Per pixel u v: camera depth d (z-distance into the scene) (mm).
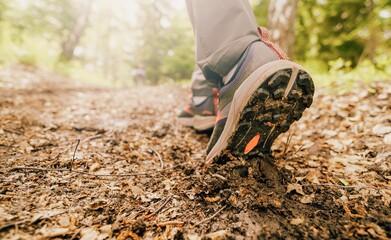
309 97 1100
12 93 3066
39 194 1043
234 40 1135
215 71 1221
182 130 2082
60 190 1087
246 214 963
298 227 903
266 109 1068
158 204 1051
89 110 2703
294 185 1142
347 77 2723
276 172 1236
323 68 5055
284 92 1035
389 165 1275
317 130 1863
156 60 17109
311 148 1599
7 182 1094
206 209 1011
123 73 28188
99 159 1416
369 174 1234
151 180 1234
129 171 1319
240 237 867
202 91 1825
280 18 3945
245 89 1040
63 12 12000
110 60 28141
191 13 1324
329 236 858
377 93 2160
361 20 6211
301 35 7199
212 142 1328
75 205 1002
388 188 1109
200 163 1426
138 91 4258
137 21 19391
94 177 1221
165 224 940
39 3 9664
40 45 7641
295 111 1140
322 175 1256
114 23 24141
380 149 1429
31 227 854
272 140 1232
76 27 10367
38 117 2176
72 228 885
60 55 9023
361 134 1642
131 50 19234
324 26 6711
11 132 1692
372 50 5805
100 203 1028
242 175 1163
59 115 2363
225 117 1224
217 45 1172
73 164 1319
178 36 16672
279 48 1151
